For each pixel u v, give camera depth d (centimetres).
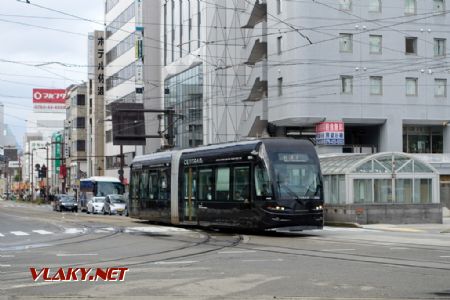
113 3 9094
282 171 2355
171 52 7094
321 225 2389
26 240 2441
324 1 4978
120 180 6506
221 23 5941
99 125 10031
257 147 2414
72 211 6881
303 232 2662
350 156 3447
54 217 4641
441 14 5297
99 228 3059
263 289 1120
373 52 5119
